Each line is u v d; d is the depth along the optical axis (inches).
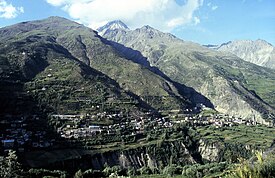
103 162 6747.1
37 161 5915.4
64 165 6092.5
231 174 733.9
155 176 5935.0
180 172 6190.9
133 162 7150.6
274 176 690.8
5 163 3051.2
